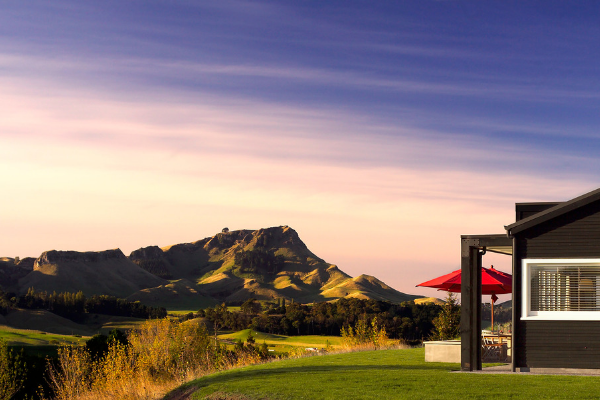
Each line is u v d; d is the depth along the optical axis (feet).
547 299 41.98
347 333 84.12
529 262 42.16
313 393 33.65
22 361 127.24
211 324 481.05
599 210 41.37
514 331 41.86
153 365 75.46
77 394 80.69
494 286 55.31
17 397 120.98
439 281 52.39
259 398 34.40
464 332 43.83
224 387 40.01
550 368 41.06
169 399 45.83
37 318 634.02
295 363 54.39
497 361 51.01
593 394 30.66
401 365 48.42
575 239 41.50
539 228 42.34
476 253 44.93
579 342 40.73
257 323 437.58
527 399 29.63
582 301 41.14
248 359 74.38
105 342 113.91
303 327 408.87
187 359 80.48
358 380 38.14
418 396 31.35
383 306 407.03
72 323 654.94
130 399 58.65
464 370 43.29
